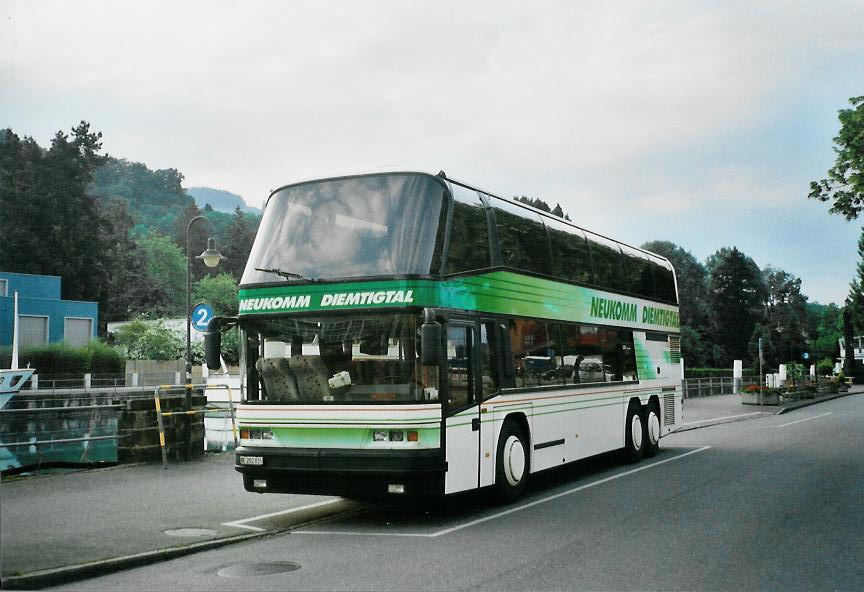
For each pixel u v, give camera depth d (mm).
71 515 10859
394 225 10648
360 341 10383
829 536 9344
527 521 10609
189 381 21047
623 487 13664
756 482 13977
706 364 98188
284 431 10547
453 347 10867
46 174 88125
